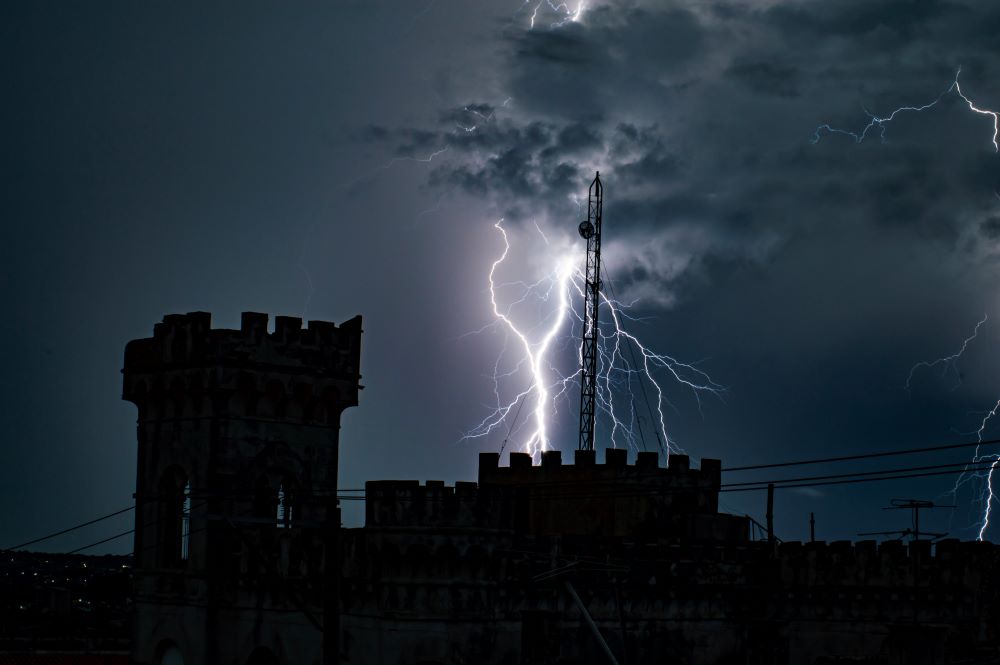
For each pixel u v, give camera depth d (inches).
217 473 2160.4
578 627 2055.9
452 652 1926.7
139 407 2336.4
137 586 2294.5
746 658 2261.3
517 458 2445.9
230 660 2135.8
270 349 2220.7
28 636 2780.5
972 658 1764.3
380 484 1974.7
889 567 2215.8
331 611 1780.3
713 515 2265.0
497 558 1975.9
